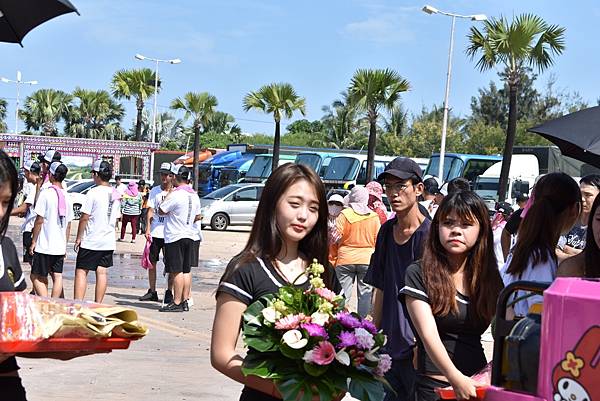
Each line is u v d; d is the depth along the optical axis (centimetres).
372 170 4125
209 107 4975
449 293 477
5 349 335
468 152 7419
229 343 389
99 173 1180
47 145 4381
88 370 856
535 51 3347
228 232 3275
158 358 935
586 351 288
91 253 1167
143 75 6131
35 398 734
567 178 516
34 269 1134
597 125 516
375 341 373
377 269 634
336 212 1126
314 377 359
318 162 4250
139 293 1489
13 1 482
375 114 4131
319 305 370
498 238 954
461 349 484
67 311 350
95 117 8106
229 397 772
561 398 294
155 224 1370
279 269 400
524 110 8581
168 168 1344
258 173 4506
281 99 4488
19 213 1215
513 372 328
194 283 1695
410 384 562
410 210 618
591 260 479
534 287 349
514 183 3369
